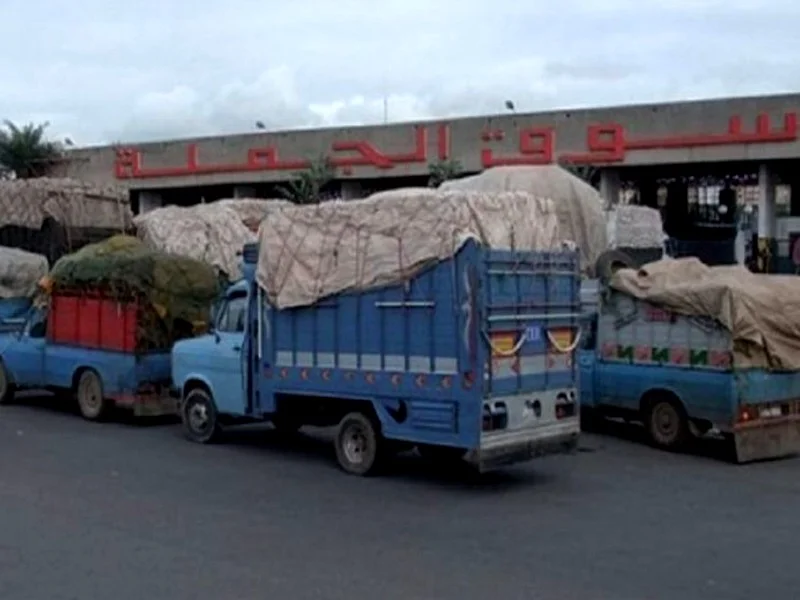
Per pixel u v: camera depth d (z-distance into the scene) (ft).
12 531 31.81
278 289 43.68
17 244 79.36
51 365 58.13
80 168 163.73
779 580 26.94
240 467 43.04
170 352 54.44
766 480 41.39
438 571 27.55
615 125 123.34
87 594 25.44
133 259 54.29
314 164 137.08
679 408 47.57
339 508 35.45
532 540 31.09
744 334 45.42
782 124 114.73
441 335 38.55
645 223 77.15
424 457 44.98
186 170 152.76
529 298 39.60
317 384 42.57
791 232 123.24
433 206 38.75
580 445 49.29
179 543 30.40
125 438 50.31
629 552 29.66
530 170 66.80
